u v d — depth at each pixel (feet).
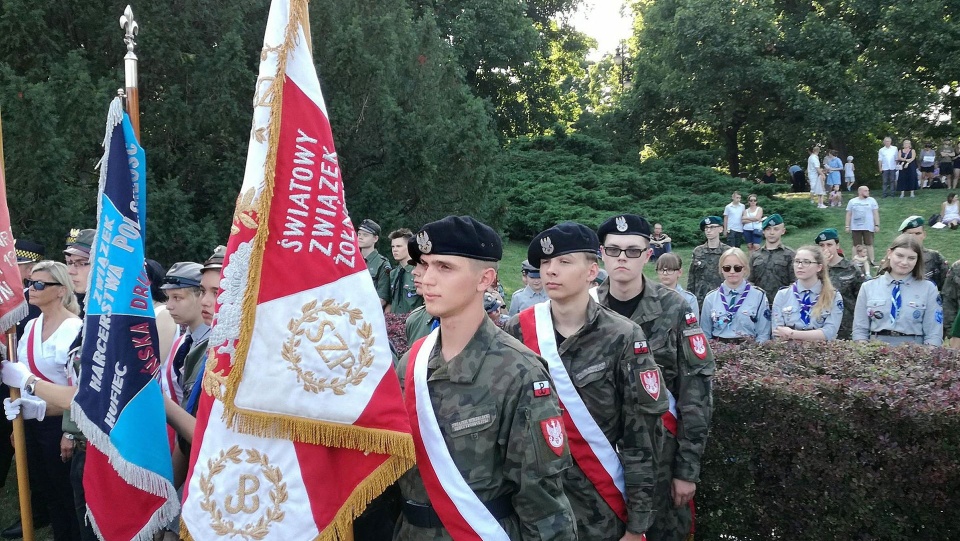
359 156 42.47
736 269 19.27
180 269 12.42
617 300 12.87
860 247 42.14
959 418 11.96
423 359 8.81
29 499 13.69
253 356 7.94
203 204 38.06
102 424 10.20
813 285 19.48
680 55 97.66
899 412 12.22
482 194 46.98
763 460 13.34
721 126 100.07
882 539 12.69
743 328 19.39
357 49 40.63
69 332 15.40
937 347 16.14
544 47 101.40
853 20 95.55
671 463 12.47
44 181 29.01
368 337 8.30
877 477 12.47
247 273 8.15
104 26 34.99
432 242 8.32
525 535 8.09
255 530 8.02
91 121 31.07
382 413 8.14
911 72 92.53
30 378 12.80
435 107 47.62
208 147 36.17
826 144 97.60
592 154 89.15
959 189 77.56
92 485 10.53
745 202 72.54
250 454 8.09
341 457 8.34
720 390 13.50
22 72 33.76
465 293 8.35
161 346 12.48
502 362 8.38
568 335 11.19
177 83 36.42
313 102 8.63
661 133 107.76
